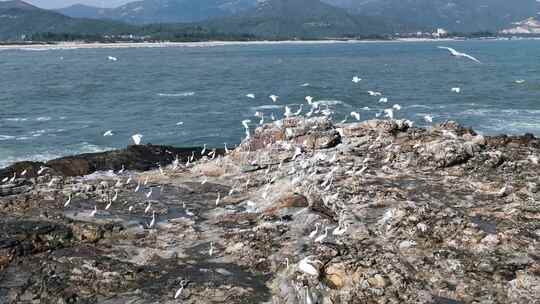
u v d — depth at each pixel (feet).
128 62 598.75
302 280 56.08
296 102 271.28
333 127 111.65
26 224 70.59
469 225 63.82
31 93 311.06
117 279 59.98
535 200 73.31
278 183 88.84
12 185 93.71
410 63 564.30
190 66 538.47
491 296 54.19
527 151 98.27
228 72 461.78
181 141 187.32
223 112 242.78
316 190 77.41
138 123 218.38
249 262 63.36
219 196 88.12
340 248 59.77
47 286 58.75
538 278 55.16
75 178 102.73
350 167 88.69
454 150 90.48
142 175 106.01
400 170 88.79
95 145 180.24
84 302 56.65
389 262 57.31
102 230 71.67
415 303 53.06
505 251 60.18
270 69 494.18
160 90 328.49
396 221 65.26
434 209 66.95
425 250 61.21
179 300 56.24
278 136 111.04
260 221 75.00
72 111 249.55
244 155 106.73
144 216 79.51
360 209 70.54
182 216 79.66
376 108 249.14
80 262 62.80
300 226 70.64
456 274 57.47
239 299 55.98
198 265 63.36
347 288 55.21
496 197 75.56
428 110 242.17
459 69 469.98
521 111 234.99
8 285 59.16
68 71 466.29
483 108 245.24
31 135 194.29
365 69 485.56
